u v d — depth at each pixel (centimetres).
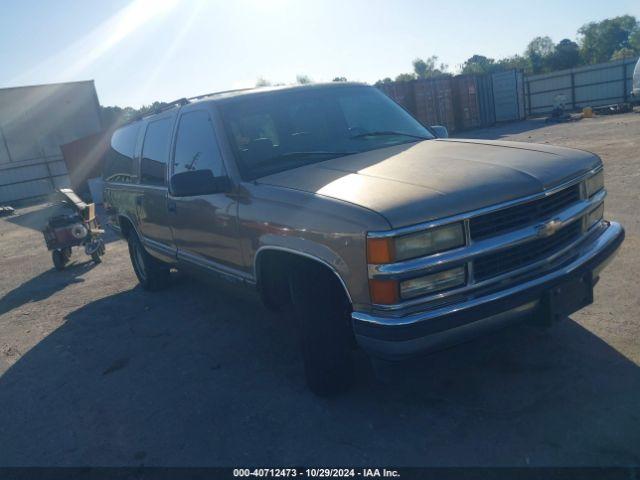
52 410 393
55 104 2773
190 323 527
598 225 350
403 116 471
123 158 598
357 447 299
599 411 298
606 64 2775
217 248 406
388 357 279
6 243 1285
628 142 1280
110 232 1181
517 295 285
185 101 475
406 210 270
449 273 276
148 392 399
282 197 330
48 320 604
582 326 394
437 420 312
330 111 434
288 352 434
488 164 320
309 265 323
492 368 357
